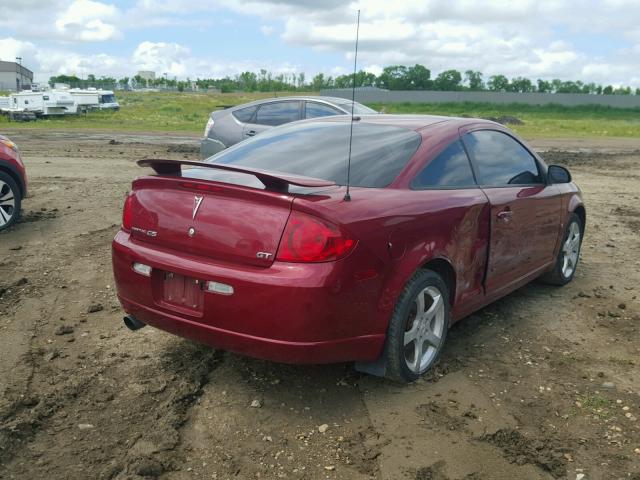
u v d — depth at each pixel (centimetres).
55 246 678
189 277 342
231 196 335
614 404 362
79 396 360
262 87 14912
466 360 418
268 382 380
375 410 350
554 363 416
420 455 308
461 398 364
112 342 435
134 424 332
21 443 312
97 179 1178
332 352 328
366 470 297
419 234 360
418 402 359
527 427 335
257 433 326
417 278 364
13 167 748
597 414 350
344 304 322
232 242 329
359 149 403
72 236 722
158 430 325
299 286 311
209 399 360
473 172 436
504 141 493
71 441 315
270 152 423
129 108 6650
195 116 4912
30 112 4038
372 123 447
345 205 330
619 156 2083
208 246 338
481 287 437
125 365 400
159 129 3094
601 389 381
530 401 363
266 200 323
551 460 305
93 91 5853
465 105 8094
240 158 424
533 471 298
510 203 452
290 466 299
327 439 322
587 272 641
